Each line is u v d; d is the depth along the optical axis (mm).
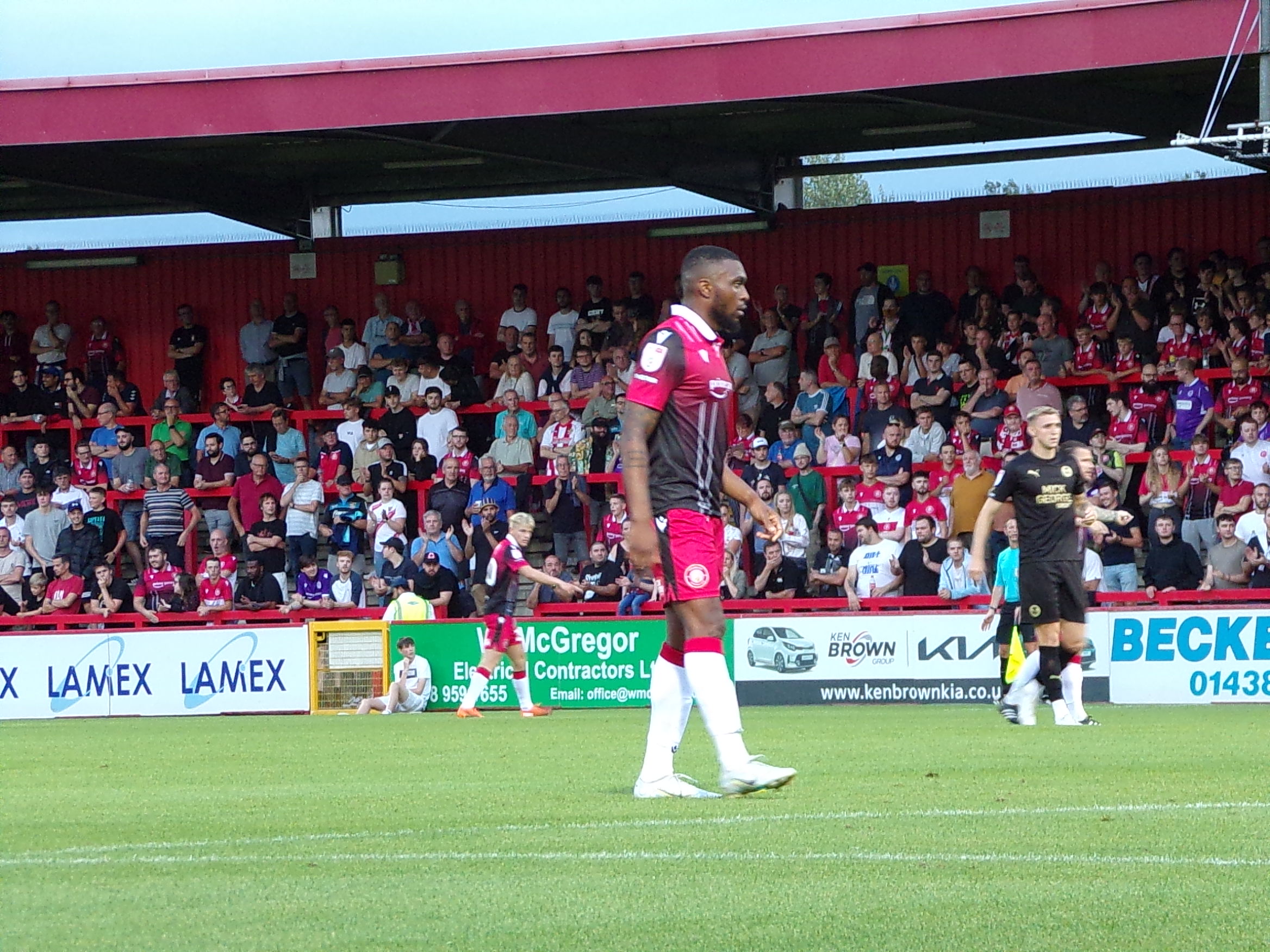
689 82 48656
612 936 8828
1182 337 53969
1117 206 60875
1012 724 30812
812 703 46625
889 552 49406
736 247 65188
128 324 70625
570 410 58844
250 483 59344
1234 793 15727
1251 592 44719
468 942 8695
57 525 58344
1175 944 8516
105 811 15695
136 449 62688
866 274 59875
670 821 13766
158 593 56000
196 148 60656
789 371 59406
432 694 49188
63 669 51188
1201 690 43344
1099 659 44219
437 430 59625
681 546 15633
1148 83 52562
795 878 10602
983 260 62625
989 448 53312
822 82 47562
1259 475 48938
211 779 20156
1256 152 50938
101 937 8844
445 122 50500
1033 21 45281
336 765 22547
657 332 15531
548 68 49625
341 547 57656
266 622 54562
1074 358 55781
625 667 47625
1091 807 14422
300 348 65938
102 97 52344
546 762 22266
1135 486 52781
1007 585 40750
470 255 68125
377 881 10664
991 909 9492
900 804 14867
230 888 10438
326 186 68438
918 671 45844
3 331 70625
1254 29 42656
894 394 56438
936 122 59562
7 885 10656
